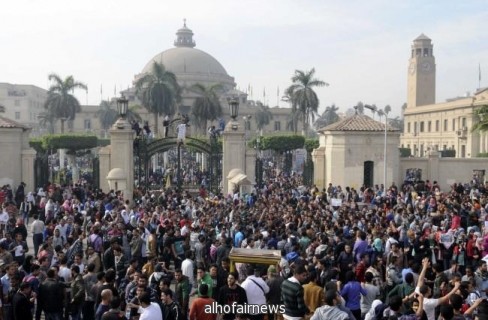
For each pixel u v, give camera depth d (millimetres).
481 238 18062
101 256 16375
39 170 35375
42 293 12078
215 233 18969
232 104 36969
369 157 36812
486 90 77125
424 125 95875
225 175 36250
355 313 11867
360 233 15828
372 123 37594
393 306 10141
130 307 11078
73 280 12945
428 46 114562
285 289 10797
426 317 10297
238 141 36312
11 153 34031
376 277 13383
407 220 20547
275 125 131000
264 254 13258
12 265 12242
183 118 39125
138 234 17391
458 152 82562
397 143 37219
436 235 18375
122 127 35500
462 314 9625
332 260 14891
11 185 34031
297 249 15867
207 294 10789
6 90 132250
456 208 23156
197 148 37406
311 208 22984
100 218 20641
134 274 12320
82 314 12797
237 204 24734
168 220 19484
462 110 82375
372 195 30266
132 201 31562
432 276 13375
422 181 34906
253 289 11500
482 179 38969
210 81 133750
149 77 80250
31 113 137000
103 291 10523
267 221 19594
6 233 18500
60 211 22891
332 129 36812
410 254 17172
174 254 17375
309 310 11102
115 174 32875
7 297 12086
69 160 57969
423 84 114562
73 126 127562
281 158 57125
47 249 15484
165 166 56969
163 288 11203
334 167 36844
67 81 80625
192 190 39344
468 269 13250
